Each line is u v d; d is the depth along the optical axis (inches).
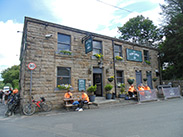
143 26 1125.1
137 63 578.6
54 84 362.6
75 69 406.9
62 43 401.7
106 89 433.7
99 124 199.5
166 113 256.1
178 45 726.5
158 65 691.4
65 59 393.1
